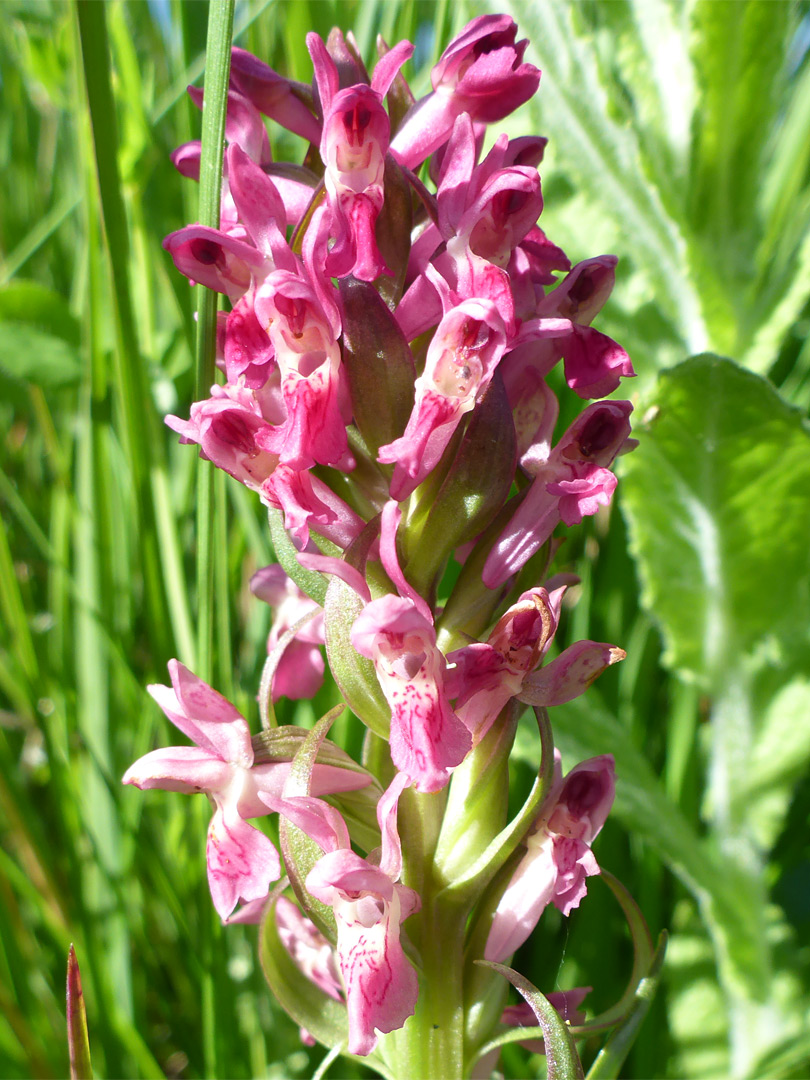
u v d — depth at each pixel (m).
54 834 0.14
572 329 0.08
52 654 0.14
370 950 0.07
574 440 0.08
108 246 0.10
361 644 0.07
